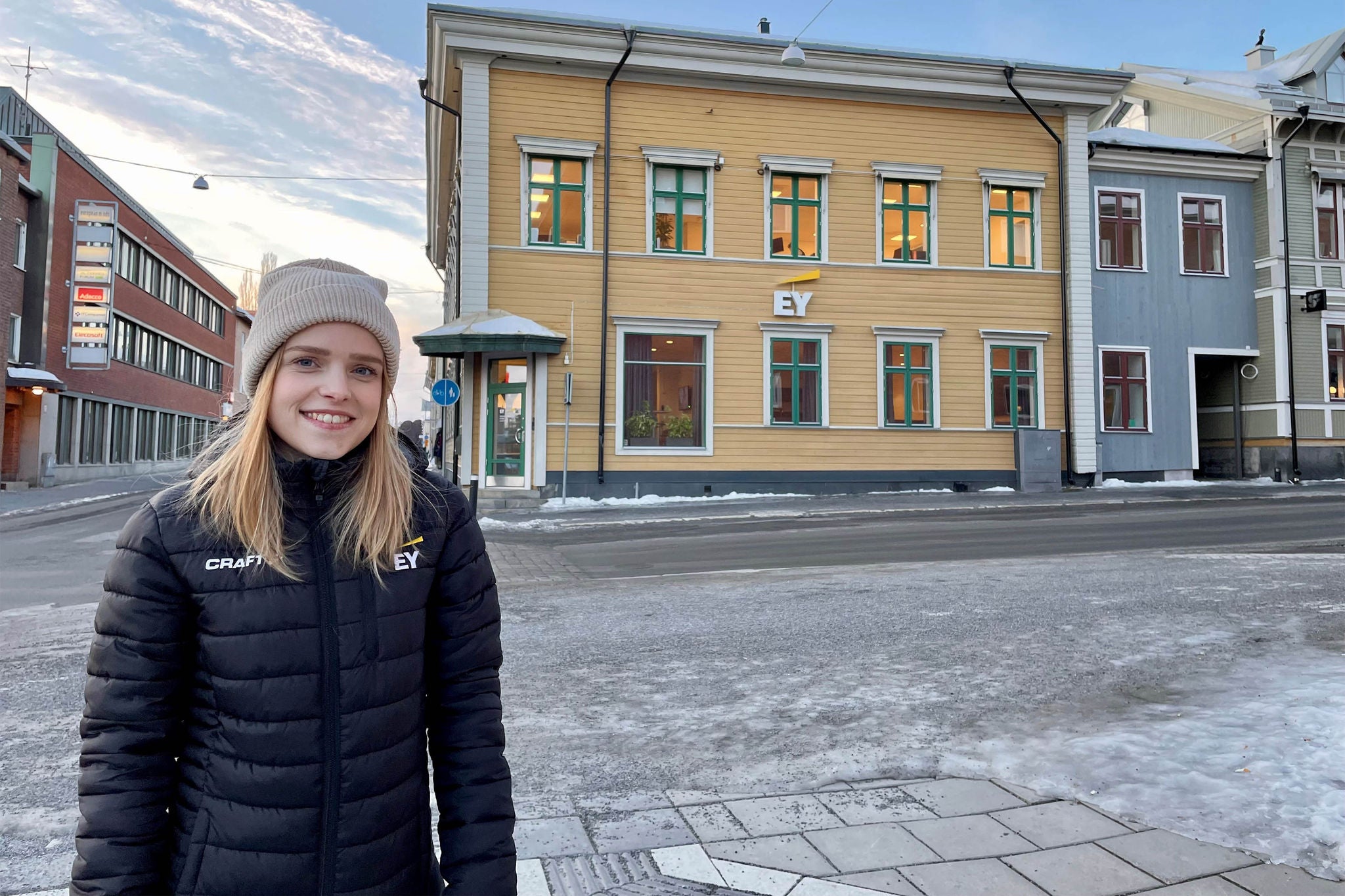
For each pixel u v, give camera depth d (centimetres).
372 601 145
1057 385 2122
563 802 336
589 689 497
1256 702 421
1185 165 2283
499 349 1781
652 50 1889
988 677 496
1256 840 288
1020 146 2114
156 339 3766
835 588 795
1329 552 997
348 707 141
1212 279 2308
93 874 131
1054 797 331
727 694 480
